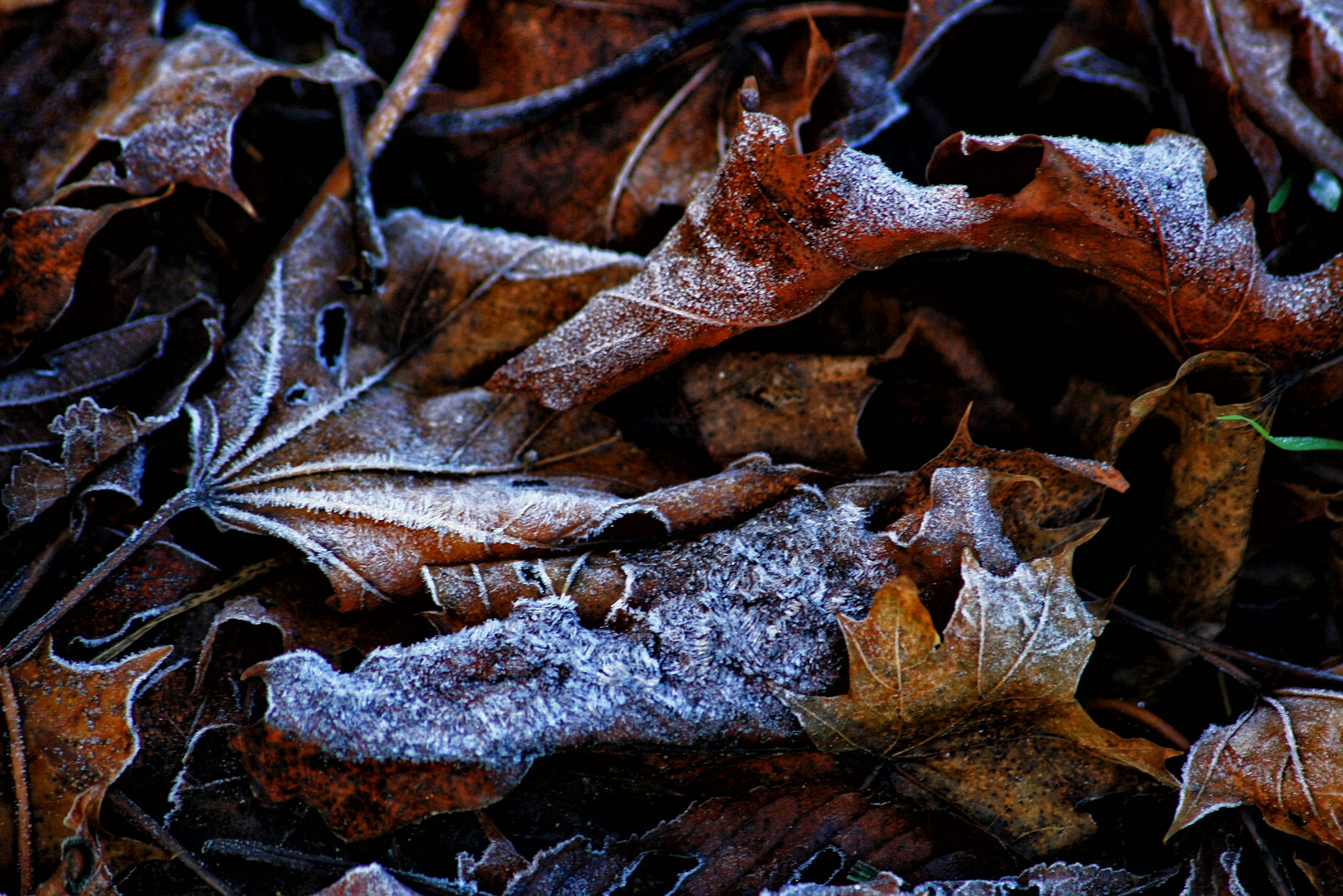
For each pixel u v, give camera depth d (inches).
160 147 32.5
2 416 32.0
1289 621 32.6
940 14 33.1
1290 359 31.6
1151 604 32.3
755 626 31.1
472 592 31.3
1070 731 31.3
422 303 32.6
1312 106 32.6
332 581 31.4
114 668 31.2
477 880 31.1
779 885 31.3
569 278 32.5
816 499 31.5
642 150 33.4
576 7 33.5
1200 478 31.9
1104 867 31.5
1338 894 31.2
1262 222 32.8
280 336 32.3
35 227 32.1
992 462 31.5
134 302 32.6
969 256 32.7
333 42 33.8
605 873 31.2
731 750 31.0
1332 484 32.3
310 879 31.3
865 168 31.2
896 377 32.7
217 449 31.9
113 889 30.9
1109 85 33.1
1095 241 31.4
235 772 31.4
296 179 33.4
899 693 31.0
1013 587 31.0
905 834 31.5
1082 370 32.6
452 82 33.8
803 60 33.4
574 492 31.9
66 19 32.9
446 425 32.2
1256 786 31.2
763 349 32.4
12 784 31.0
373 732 30.7
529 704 30.8
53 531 31.7
